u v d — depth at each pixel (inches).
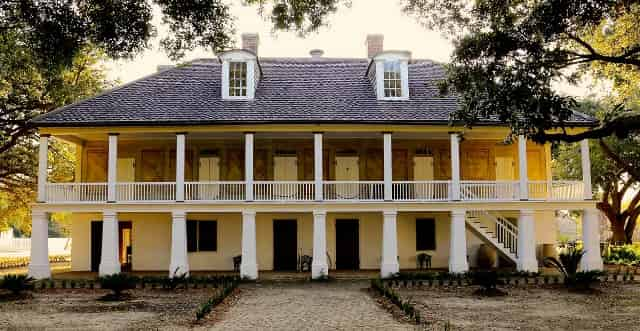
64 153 1477.6
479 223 1086.4
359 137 1162.0
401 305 682.2
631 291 842.2
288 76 1187.3
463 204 1026.7
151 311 678.5
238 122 1013.2
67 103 1253.1
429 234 1182.9
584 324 594.6
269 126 1023.0
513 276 961.5
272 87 1140.5
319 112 1041.5
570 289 853.8
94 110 1042.1
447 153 1196.5
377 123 1025.5
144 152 1177.4
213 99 1088.8
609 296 797.2
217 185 1050.7
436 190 1148.5
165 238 1154.0
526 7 643.5
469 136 1156.5
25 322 609.0
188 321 610.2
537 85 615.2
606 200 1648.6
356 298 782.5
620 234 1643.7
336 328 569.0
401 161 1187.9
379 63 1108.5
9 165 1411.2
